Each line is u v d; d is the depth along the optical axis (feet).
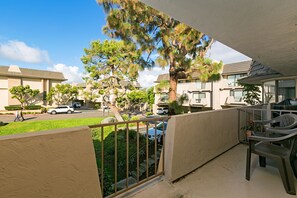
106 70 37.35
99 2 17.72
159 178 7.27
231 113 12.24
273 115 15.57
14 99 77.36
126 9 17.98
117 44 31.01
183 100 20.57
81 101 110.01
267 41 8.09
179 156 7.58
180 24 16.34
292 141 6.51
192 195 6.33
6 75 75.56
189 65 18.54
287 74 18.81
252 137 7.38
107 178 10.03
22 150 3.55
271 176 7.79
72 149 4.35
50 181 3.94
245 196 6.27
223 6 5.38
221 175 7.92
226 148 11.37
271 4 5.15
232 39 7.91
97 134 26.63
